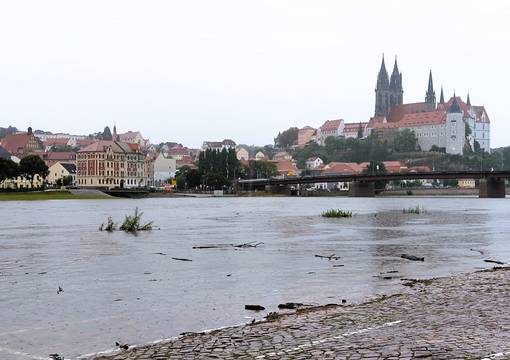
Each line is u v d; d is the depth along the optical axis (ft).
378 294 111.24
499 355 59.26
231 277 136.36
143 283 127.75
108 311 97.04
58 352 72.18
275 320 83.41
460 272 144.05
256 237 249.55
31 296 111.55
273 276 137.90
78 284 126.41
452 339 66.33
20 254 185.98
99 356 68.85
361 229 296.10
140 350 67.77
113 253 188.14
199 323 87.71
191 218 394.93
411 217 406.00
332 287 121.19
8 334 81.30
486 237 248.93
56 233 268.82
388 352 61.62
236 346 67.21
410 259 172.14
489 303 89.04
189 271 146.72
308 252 191.21
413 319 78.59
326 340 68.23
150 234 264.52
